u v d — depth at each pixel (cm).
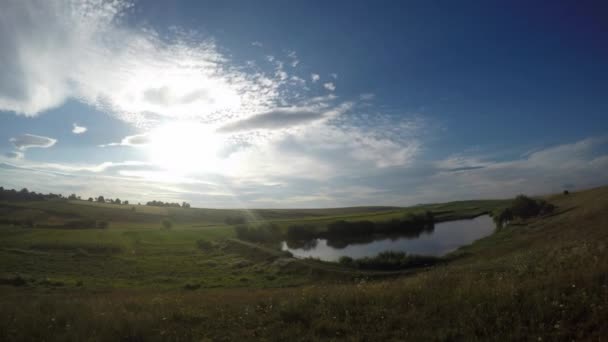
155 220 12825
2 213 11150
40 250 5166
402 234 7725
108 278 3478
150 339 649
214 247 5953
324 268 3569
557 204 7206
